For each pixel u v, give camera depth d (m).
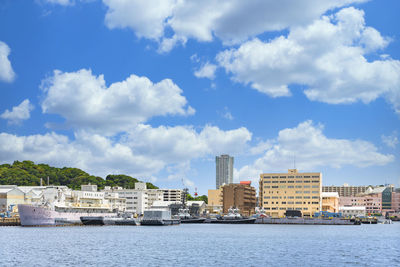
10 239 166.62
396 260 121.12
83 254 126.50
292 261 118.38
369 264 113.94
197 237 195.75
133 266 107.00
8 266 105.25
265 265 111.31
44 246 144.62
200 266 108.62
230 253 134.25
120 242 162.75
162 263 112.25
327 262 117.00
